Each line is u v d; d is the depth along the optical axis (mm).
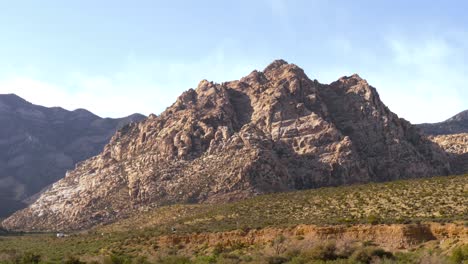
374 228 63375
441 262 46906
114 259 62344
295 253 55719
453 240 56844
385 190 88875
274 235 70000
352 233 64625
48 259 68438
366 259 50656
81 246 86312
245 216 88562
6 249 86750
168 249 73438
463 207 71188
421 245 58906
